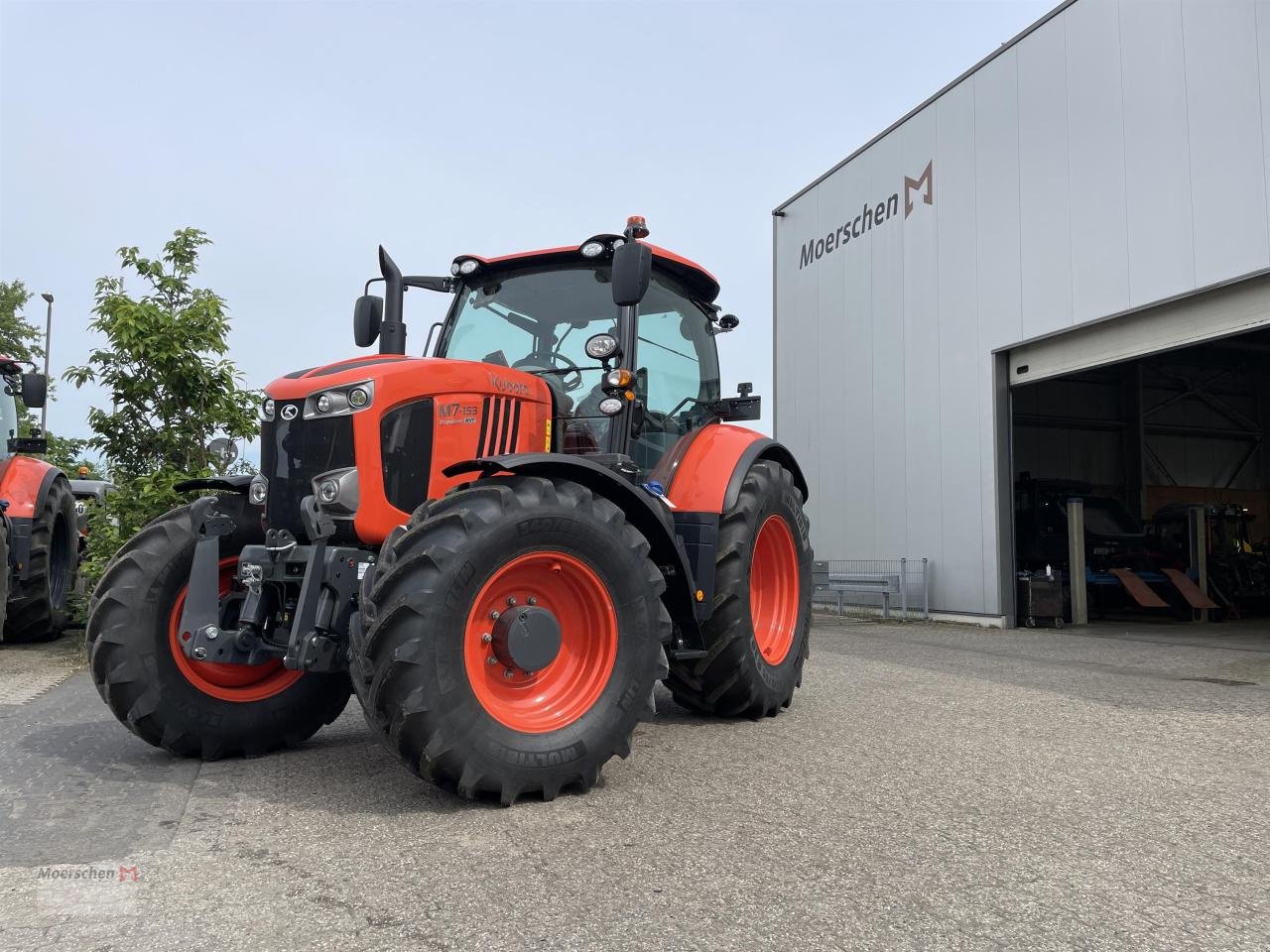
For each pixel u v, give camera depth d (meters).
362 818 2.91
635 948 1.98
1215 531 13.62
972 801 3.13
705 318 5.25
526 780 3.03
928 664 6.95
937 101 11.46
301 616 3.15
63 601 8.19
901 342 12.03
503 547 3.05
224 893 2.28
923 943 2.03
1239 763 3.73
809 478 13.77
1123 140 9.05
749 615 4.46
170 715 3.63
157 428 7.34
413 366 3.57
